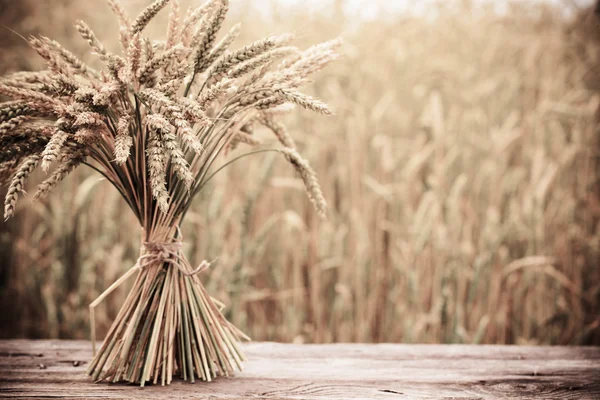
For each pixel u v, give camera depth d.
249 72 0.84
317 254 2.39
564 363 1.04
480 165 2.67
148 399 0.81
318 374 0.96
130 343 0.85
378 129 2.64
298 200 2.48
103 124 0.77
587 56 3.12
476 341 2.01
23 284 2.44
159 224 0.86
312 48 0.85
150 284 0.87
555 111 2.63
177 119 0.69
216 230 2.12
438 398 0.85
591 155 2.71
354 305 2.33
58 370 0.95
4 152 0.75
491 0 3.20
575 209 2.65
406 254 2.23
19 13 2.84
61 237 2.26
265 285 2.43
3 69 2.45
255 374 0.95
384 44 2.93
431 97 2.65
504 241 2.44
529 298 2.43
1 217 2.50
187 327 0.89
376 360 1.05
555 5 3.23
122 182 0.86
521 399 0.85
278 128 0.98
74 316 2.22
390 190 2.42
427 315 2.19
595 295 2.47
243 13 2.65
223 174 2.30
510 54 3.10
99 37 2.68
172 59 0.81
